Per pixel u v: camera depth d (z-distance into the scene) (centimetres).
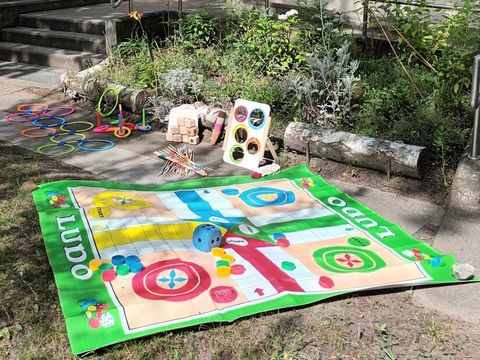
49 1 514
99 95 339
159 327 152
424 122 268
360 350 149
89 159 273
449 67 295
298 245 195
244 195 233
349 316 161
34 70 426
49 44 455
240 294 166
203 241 187
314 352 148
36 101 361
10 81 402
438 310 164
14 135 303
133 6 509
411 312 163
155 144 292
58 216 209
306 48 345
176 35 415
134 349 147
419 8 322
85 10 516
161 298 163
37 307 163
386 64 329
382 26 326
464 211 219
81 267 178
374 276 176
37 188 233
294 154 273
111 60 380
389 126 278
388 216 219
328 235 202
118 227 203
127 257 181
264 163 266
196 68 358
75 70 411
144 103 326
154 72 348
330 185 242
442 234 204
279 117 302
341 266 182
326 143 255
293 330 155
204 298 164
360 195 237
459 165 229
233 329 155
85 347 145
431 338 153
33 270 180
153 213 215
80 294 165
